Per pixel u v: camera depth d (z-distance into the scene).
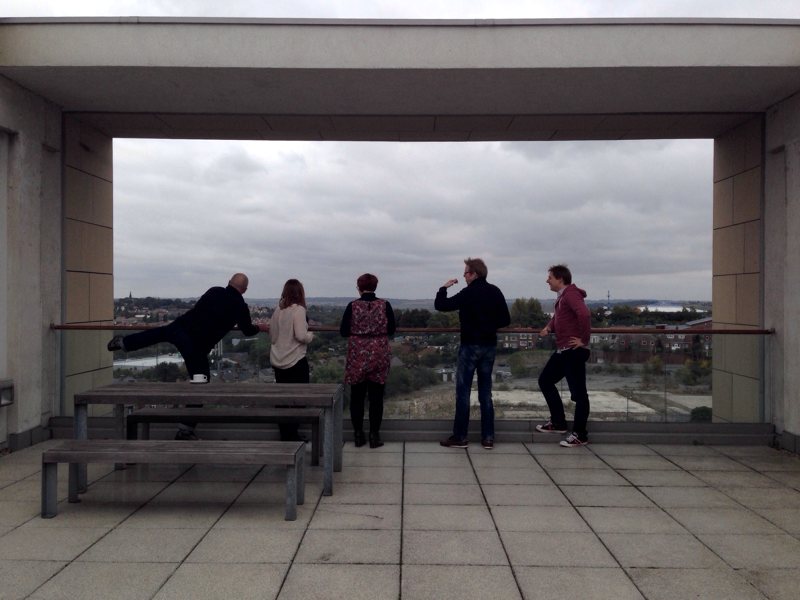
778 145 6.64
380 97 6.66
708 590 3.34
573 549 3.89
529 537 4.09
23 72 5.98
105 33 5.83
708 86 6.24
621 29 5.79
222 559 3.69
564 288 6.74
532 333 6.95
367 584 3.38
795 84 6.14
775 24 5.76
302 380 6.53
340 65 5.86
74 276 7.35
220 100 6.78
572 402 6.95
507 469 5.79
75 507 4.62
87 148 7.57
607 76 6.02
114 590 3.28
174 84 6.30
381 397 6.67
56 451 4.30
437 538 4.05
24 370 6.50
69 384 7.02
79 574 3.47
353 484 5.28
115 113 7.22
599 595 3.28
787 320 6.55
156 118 7.39
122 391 5.14
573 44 5.82
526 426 6.98
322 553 3.79
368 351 6.52
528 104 6.86
